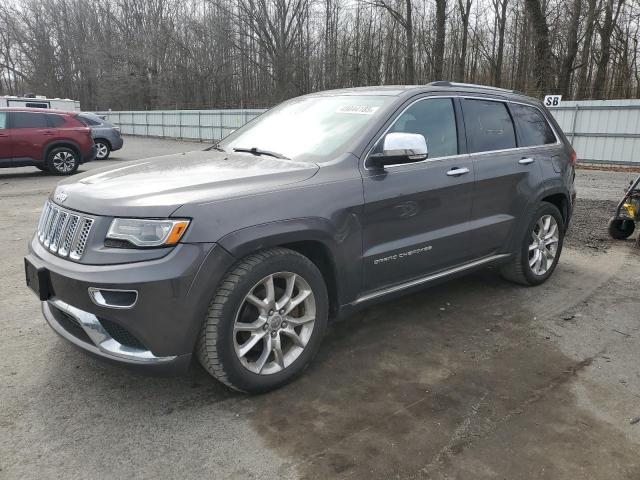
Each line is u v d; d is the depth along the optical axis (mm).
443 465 2582
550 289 5156
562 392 3270
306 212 3150
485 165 4379
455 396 3205
